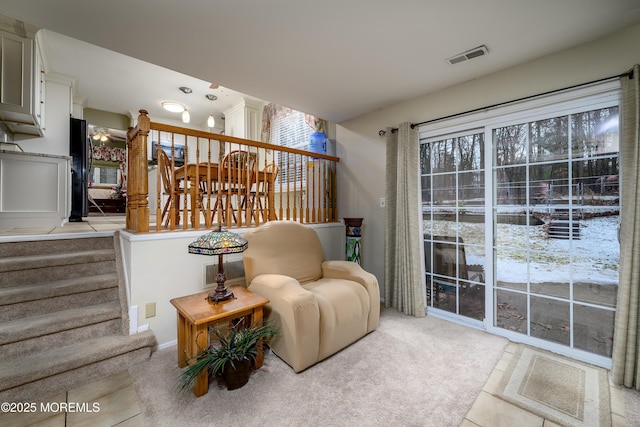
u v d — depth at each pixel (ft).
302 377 5.95
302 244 8.84
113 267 8.27
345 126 12.34
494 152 8.13
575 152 6.77
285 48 6.81
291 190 15.06
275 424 4.66
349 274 8.32
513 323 7.78
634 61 5.94
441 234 9.39
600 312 6.44
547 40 6.45
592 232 6.56
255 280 7.28
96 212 22.07
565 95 6.79
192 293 7.72
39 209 11.13
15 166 10.67
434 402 5.19
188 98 17.04
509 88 7.74
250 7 5.38
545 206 7.24
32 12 5.48
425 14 5.57
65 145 14.10
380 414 4.89
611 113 6.27
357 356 6.79
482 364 6.44
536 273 7.39
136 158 7.57
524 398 5.29
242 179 10.14
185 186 8.02
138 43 6.61
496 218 8.11
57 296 6.81
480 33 6.20
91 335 6.57
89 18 5.68
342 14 5.59
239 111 17.63
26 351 5.83
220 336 5.79
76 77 14.26
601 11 5.45
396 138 10.20
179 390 5.54
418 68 7.76
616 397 5.33
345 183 12.39
